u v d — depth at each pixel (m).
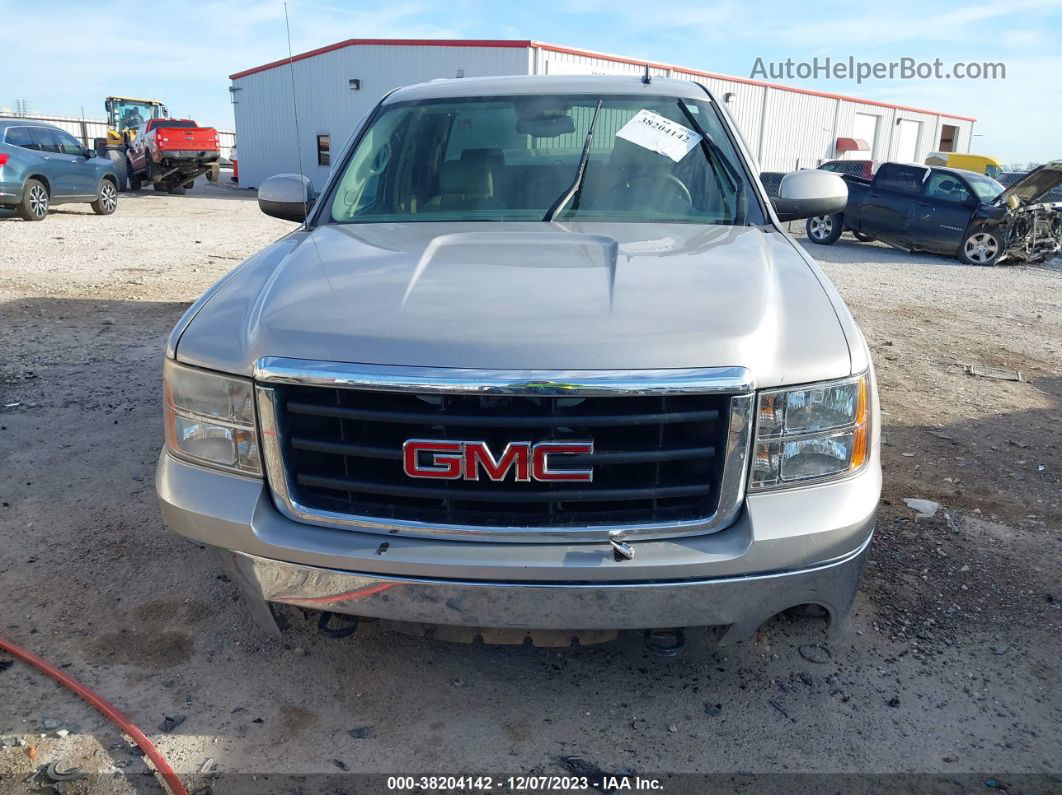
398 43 24.08
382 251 2.59
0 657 2.60
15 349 5.96
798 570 2.06
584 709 2.43
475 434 1.99
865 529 2.14
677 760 2.24
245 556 2.14
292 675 2.55
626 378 1.92
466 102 3.56
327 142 26.41
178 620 2.81
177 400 2.25
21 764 2.17
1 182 13.41
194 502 2.17
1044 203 13.54
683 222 3.06
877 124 37.25
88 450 4.21
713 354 1.98
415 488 2.04
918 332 7.70
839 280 11.02
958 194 13.62
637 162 3.27
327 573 2.07
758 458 2.04
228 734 2.30
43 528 3.41
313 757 2.23
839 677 2.58
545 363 1.93
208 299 2.45
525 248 2.60
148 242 11.90
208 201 21.42
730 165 3.30
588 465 1.99
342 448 2.05
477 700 2.46
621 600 2.02
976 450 4.54
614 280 2.27
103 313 7.19
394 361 1.97
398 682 2.53
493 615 2.05
